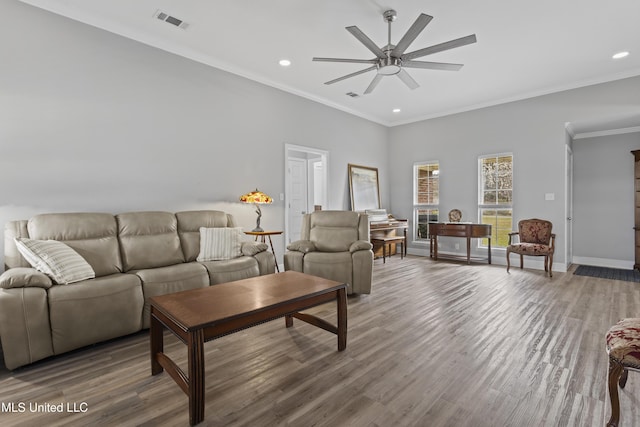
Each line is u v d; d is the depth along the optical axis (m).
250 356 2.27
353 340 2.53
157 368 2.05
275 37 3.52
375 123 6.81
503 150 5.59
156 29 3.36
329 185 5.78
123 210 3.36
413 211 6.88
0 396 1.83
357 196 6.30
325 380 1.95
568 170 5.27
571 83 4.81
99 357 2.31
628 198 5.26
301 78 4.66
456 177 6.20
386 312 3.17
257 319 1.89
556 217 5.08
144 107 3.50
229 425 1.56
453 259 6.00
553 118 5.06
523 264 5.34
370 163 6.70
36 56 2.86
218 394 1.81
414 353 2.29
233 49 3.79
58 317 2.25
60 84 2.98
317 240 4.22
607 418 1.58
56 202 2.96
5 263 2.53
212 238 3.55
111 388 1.90
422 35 3.44
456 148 6.19
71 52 3.03
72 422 1.59
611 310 3.19
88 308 2.38
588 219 5.63
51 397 1.81
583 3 2.90
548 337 2.55
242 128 4.41
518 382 1.91
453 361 2.17
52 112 2.94
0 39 2.69
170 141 3.71
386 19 3.07
